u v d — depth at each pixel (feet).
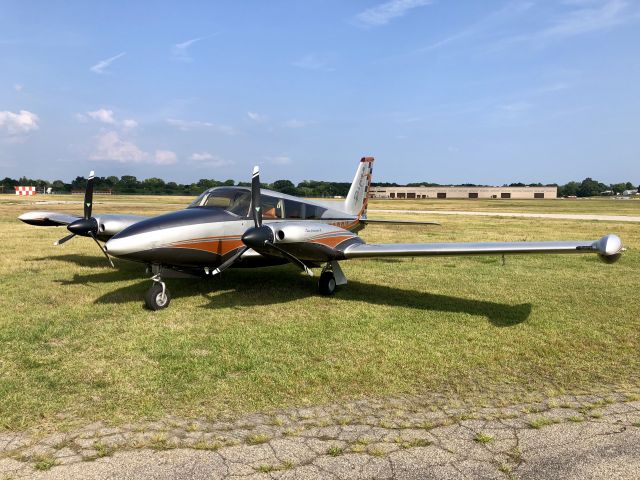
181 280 30.68
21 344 17.84
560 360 16.85
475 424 12.03
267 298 26.20
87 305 23.90
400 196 365.81
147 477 9.57
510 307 24.39
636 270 35.63
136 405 12.91
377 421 12.17
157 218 24.04
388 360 16.60
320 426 11.87
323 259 25.52
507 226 77.97
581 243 19.58
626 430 11.73
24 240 50.83
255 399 13.39
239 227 26.37
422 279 32.12
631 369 16.08
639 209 158.61
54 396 13.41
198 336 19.11
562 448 10.85
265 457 10.40
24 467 9.89
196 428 11.68
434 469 9.97
